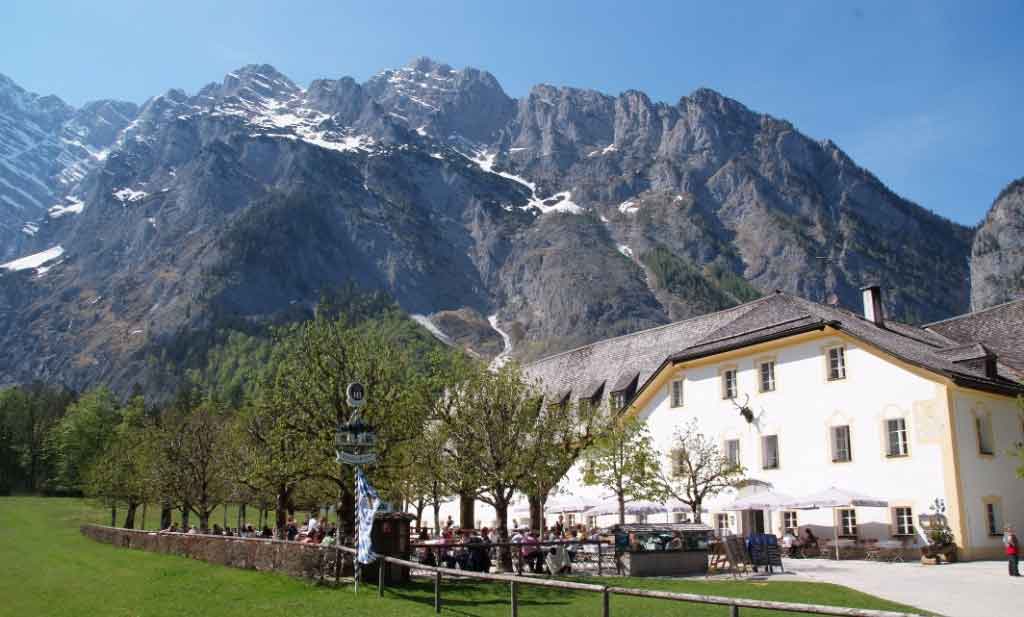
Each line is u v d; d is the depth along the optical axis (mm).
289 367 31359
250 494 50688
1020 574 29156
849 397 39500
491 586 24406
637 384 54250
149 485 51406
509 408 32562
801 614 20344
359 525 22594
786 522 41688
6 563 35875
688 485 39969
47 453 118250
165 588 24859
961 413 36156
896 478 37062
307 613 19656
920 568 32094
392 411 30656
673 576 30391
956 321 54125
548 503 50188
